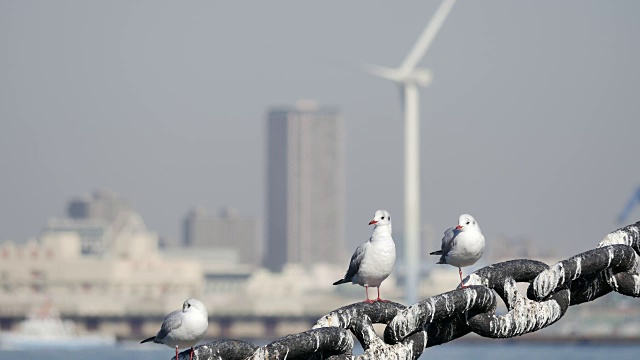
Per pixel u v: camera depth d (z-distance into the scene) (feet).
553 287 41.24
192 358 39.27
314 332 40.11
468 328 41.19
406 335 40.55
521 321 41.24
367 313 41.70
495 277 41.68
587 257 41.63
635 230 43.55
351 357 40.81
